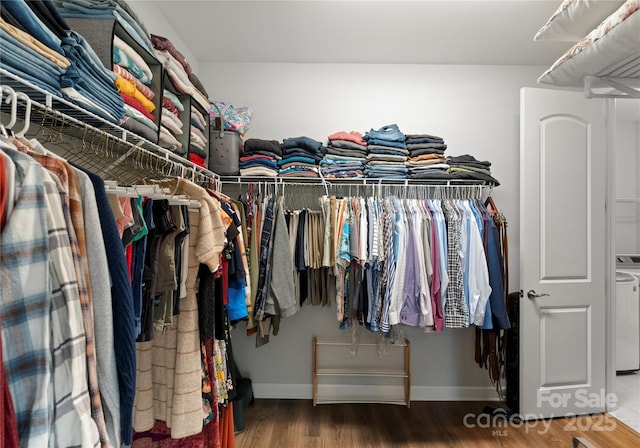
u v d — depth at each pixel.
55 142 1.06
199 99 1.80
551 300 2.17
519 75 2.55
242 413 2.03
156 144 1.31
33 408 0.52
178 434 1.12
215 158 2.14
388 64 2.55
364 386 2.48
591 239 2.23
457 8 1.92
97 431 0.63
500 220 2.20
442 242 2.00
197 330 1.20
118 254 0.72
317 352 2.50
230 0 1.87
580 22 0.96
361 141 2.27
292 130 2.54
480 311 1.96
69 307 0.59
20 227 0.53
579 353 2.21
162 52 1.47
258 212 2.12
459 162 2.21
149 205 0.97
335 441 1.92
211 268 1.13
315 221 2.17
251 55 2.46
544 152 2.20
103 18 1.06
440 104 2.54
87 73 0.92
